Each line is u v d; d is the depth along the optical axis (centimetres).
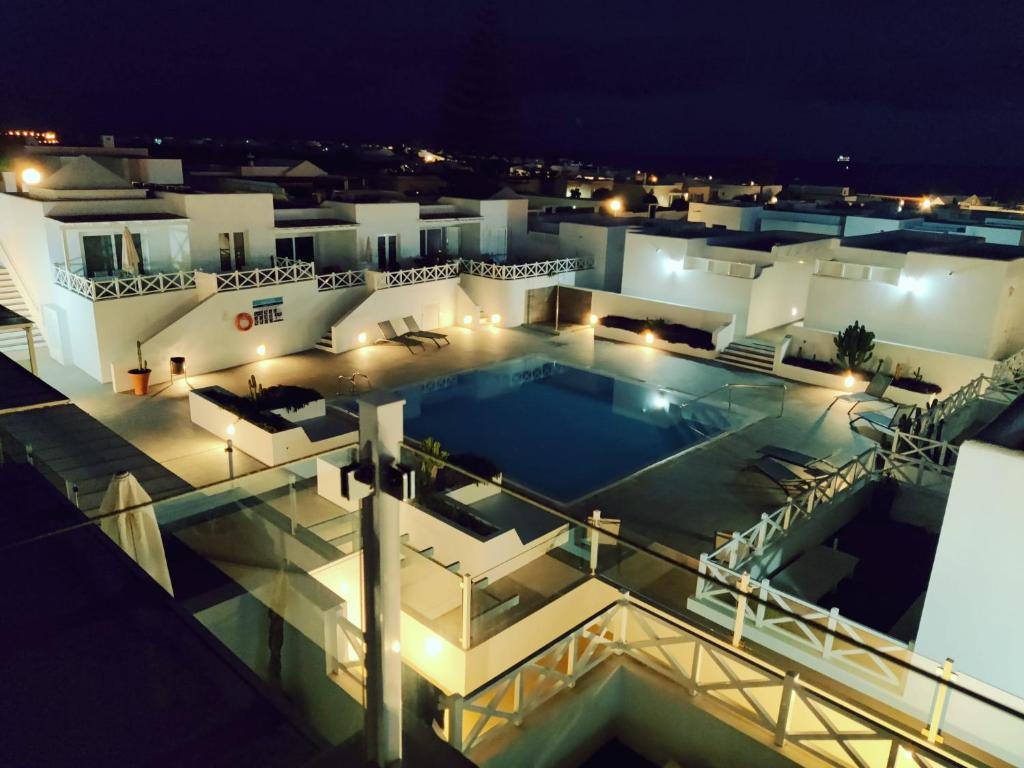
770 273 2648
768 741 663
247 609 819
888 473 1303
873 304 2309
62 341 2200
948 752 646
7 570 647
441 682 914
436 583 988
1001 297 2055
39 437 1328
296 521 1141
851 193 5834
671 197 5441
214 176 3388
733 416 2014
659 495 1509
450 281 2909
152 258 2258
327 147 8838
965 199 5344
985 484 661
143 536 820
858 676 734
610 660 782
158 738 440
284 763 425
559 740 721
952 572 693
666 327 2711
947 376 2086
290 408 1688
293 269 2412
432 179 5153
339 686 676
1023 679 671
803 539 1097
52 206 2098
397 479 347
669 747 747
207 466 1528
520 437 1862
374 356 2489
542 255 3362
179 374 2122
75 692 481
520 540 1101
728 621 855
